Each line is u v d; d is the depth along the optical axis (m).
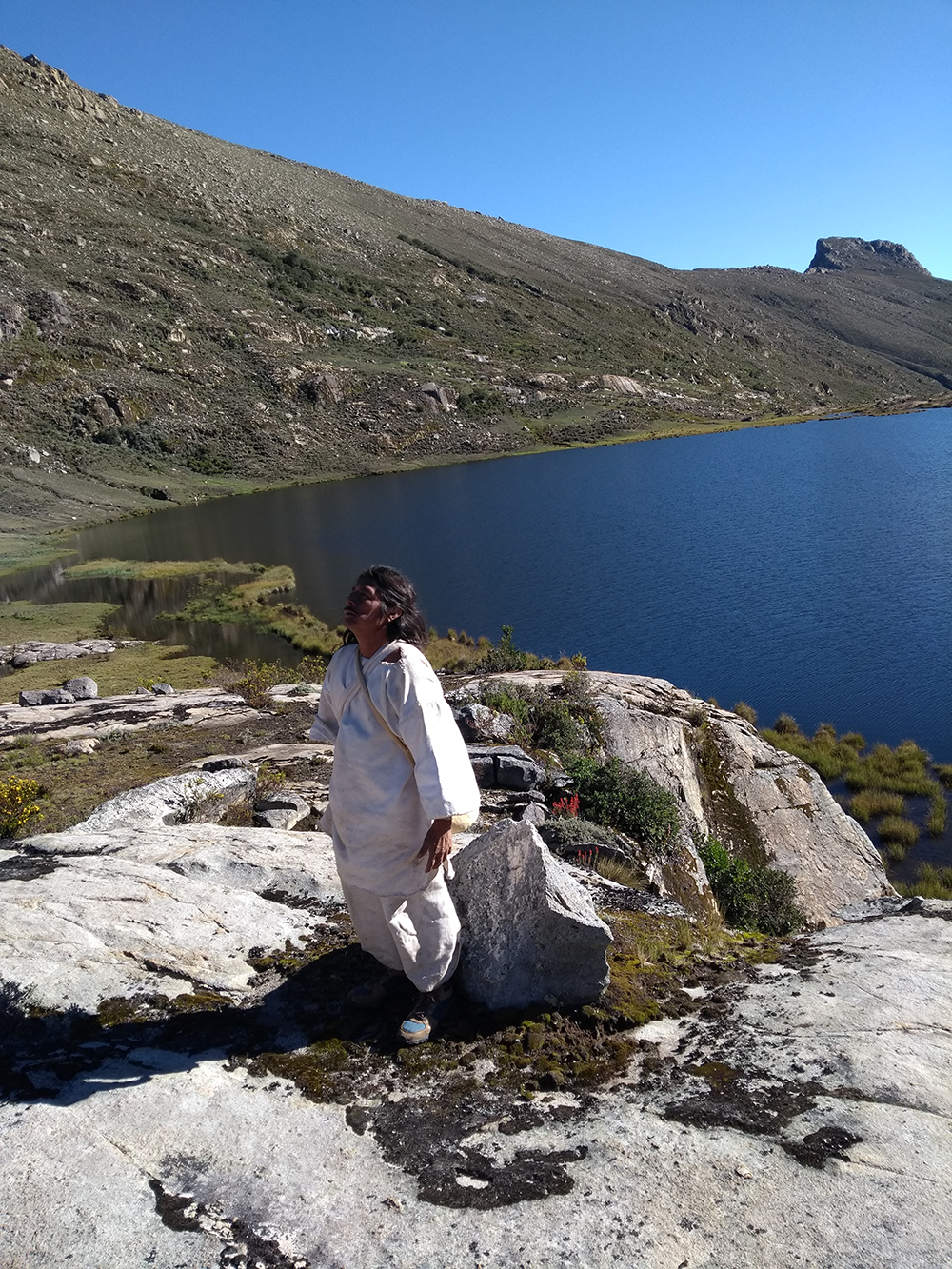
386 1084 2.51
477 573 51.00
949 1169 1.95
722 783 12.73
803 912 9.99
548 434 150.12
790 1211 1.85
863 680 27.00
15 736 16.12
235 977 3.18
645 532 61.53
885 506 65.56
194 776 7.88
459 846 5.79
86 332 125.06
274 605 45.16
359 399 141.88
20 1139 2.20
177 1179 2.06
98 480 98.62
